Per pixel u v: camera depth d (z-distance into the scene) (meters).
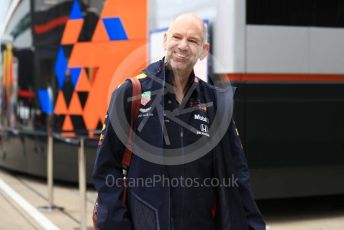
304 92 10.30
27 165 15.15
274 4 10.05
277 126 10.12
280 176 10.23
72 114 13.63
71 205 11.85
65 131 13.75
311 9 10.31
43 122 14.44
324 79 10.42
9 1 16.12
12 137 15.75
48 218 10.50
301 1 10.24
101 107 13.05
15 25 15.58
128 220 3.78
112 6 12.77
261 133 10.01
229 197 3.99
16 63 15.52
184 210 3.84
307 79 10.30
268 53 10.02
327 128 10.48
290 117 10.20
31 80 14.75
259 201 12.66
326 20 10.42
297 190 10.38
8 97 16.17
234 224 3.98
